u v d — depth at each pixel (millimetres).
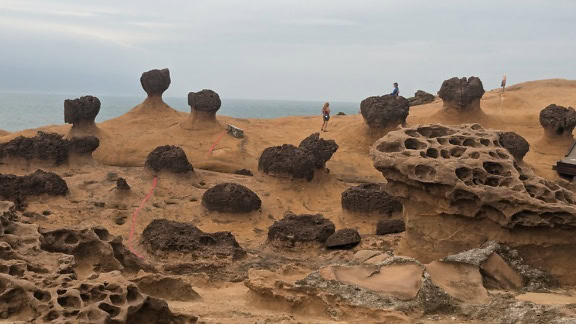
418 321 8102
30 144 22406
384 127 26969
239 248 15164
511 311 8156
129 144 27359
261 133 30453
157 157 21812
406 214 12609
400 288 8883
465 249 11734
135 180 21438
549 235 11172
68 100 26578
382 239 15859
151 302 6961
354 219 18547
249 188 21344
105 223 17812
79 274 9789
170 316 7141
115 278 7203
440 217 12016
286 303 8844
